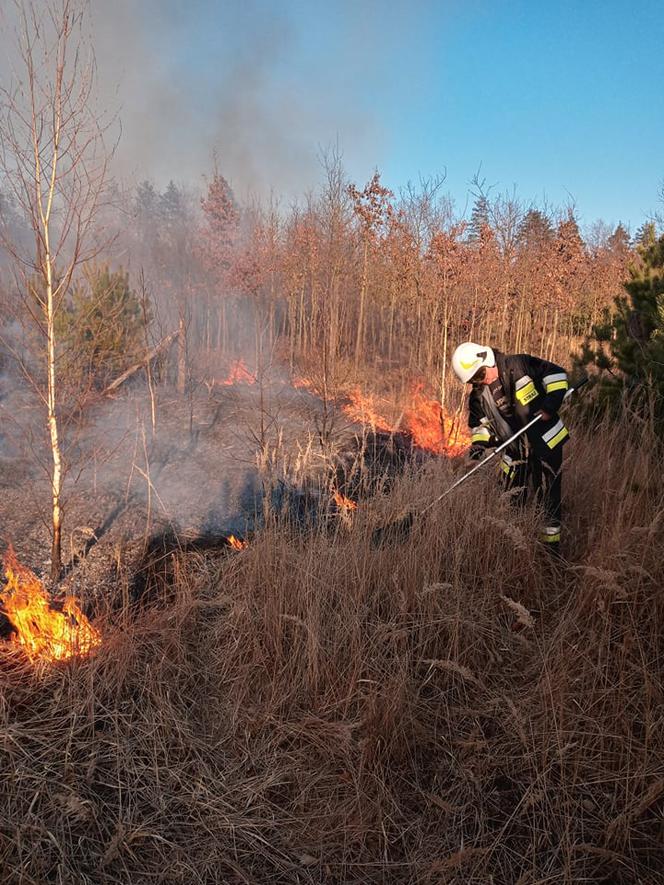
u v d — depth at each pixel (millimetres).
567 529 3434
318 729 2342
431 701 2471
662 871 1770
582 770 2098
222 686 2646
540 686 2354
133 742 2291
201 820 1990
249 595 3033
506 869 1823
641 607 2662
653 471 3502
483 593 3020
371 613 2902
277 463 5531
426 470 4078
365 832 1945
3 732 2217
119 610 3139
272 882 1802
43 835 1879
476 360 3549
